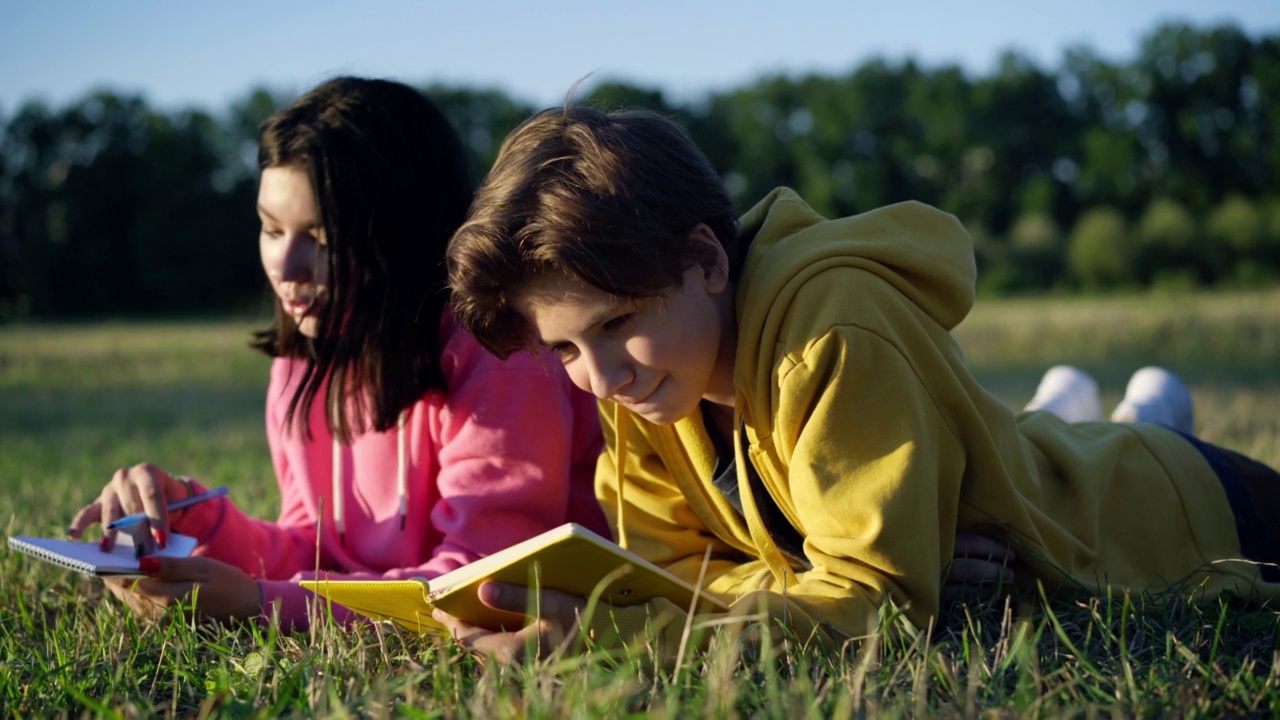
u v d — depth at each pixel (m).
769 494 1.72
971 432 1.59
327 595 1.56
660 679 1.33
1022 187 49.34
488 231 1.45
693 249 1.51
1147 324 12.06
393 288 1.92
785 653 1.40
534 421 1.91
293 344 2.17
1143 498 1.85
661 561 1.88
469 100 56.06
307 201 1.93
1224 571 1.76
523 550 1.35
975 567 1.63
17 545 1.69
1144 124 47.69
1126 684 1.27
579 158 1.47
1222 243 41.09
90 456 4.42
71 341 16.92
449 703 1.26
